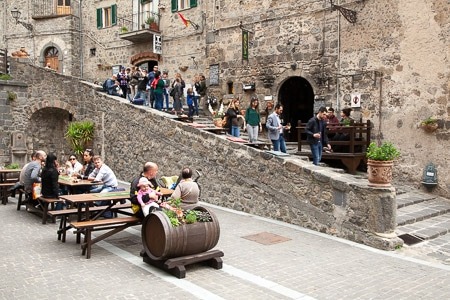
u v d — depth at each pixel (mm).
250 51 16453
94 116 16203
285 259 6715
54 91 17891
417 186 11828
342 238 8039
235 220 9312
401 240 7520
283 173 9242
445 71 11242
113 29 23906
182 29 20391
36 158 10188
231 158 10508
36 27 26266
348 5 13391
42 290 5309
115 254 6859
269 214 9570
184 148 11906
